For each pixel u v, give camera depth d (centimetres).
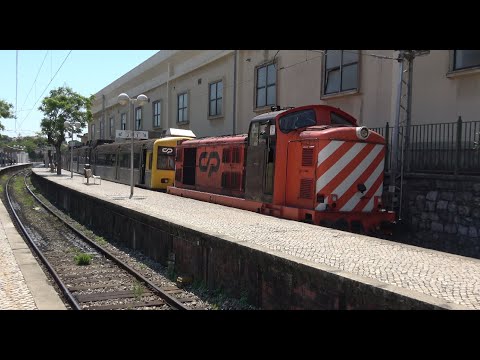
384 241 738
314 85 1688
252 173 1181
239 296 685
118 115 4547
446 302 405
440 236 1049
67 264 1019
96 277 887
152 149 2103
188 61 2842
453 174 1059
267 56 1994
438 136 1162
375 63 1402
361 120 1466
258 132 1163
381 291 438
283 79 1881
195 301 727
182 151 1747
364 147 1005
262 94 2056
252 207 1162
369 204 1015
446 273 526
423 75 1243
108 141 3322
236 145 1313
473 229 970
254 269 652
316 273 520
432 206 1073
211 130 2545
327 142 964
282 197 1069
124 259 1075
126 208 1226
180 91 2962
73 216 1958
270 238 746
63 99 3628
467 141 1091
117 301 727
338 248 672
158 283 847
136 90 3909
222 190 1388
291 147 1055
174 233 912
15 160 7288
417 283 480
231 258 714
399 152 1233
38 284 762
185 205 1301
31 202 2469
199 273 813
